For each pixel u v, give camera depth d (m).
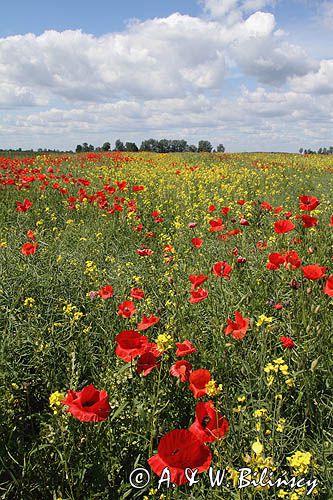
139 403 2.43
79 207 8.66
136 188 8.10
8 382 2.69
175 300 3.69
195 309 3.69
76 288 4.25
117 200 8.19
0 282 3.96
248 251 5.14
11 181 10.02
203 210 8.66
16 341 3.15
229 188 10.98
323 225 5.52
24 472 2.19
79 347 3.23
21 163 19.20
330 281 2.91
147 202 9.09
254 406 2.44
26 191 10.33
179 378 2.53
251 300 3.65
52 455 2.26
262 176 15.40
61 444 2.21
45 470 2.26
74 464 2.23
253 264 4.64
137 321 3.49
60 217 8.23
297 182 13.76
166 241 6.49
